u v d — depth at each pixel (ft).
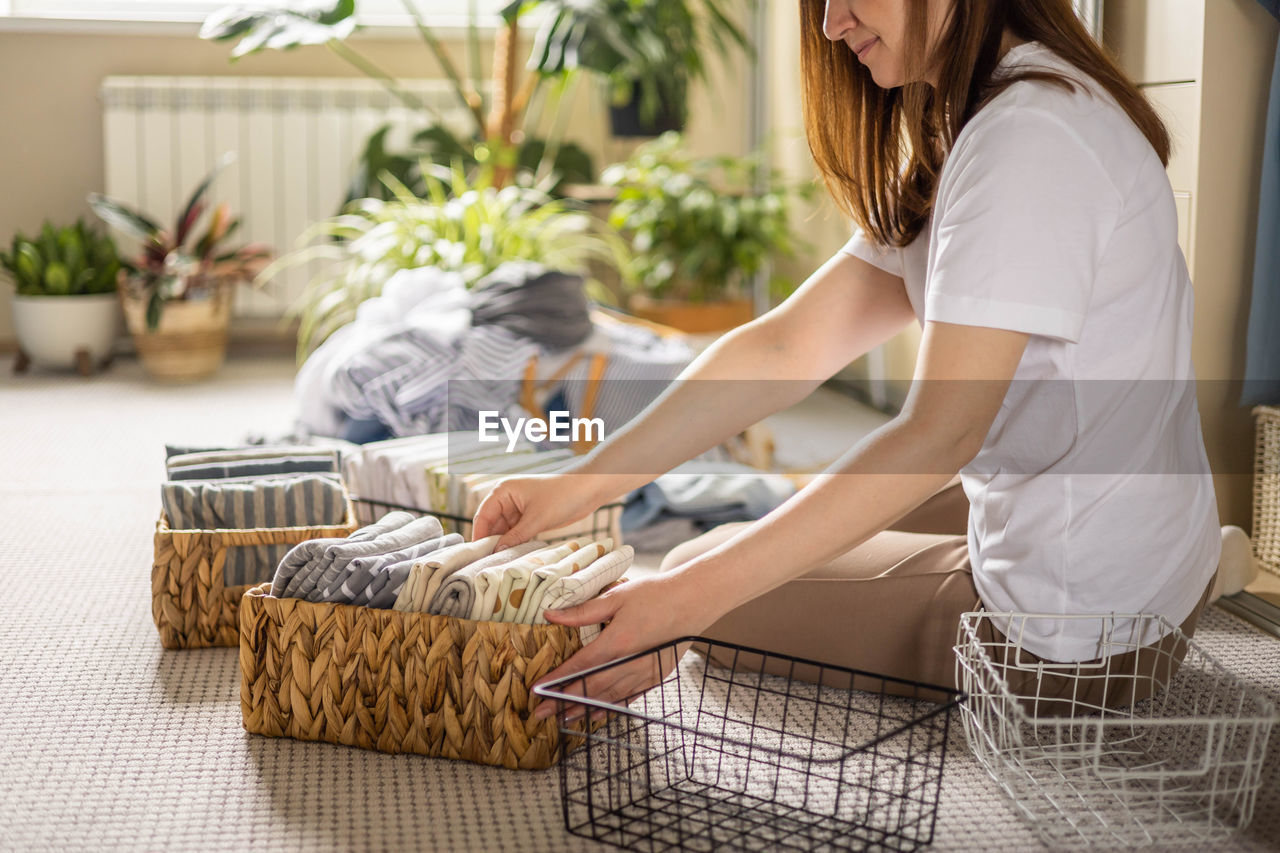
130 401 11.36
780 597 4.64
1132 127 3.68
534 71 11.96
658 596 3.66
